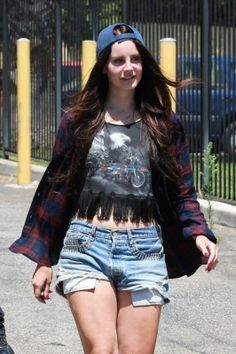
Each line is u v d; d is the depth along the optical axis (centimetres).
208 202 1641
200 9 1825
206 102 1819
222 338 1030
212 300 1184
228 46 1764
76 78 2311
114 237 665
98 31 2203
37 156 2503
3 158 2688
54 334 1035
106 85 691
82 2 2273
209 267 673
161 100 692
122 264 662
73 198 688
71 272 664
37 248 693
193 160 1839
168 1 1923
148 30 1994
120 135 680
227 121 1778
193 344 1005
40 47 2486
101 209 670
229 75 1770
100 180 673
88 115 682
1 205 1939
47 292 704
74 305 659
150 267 665
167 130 683
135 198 671
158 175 685
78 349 983
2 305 1152
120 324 662
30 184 2248
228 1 1753
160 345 998
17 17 2606
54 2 2395
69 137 684
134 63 684
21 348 983
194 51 1845
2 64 2691
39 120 2498
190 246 692
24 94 2225
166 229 694
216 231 1631
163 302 668
